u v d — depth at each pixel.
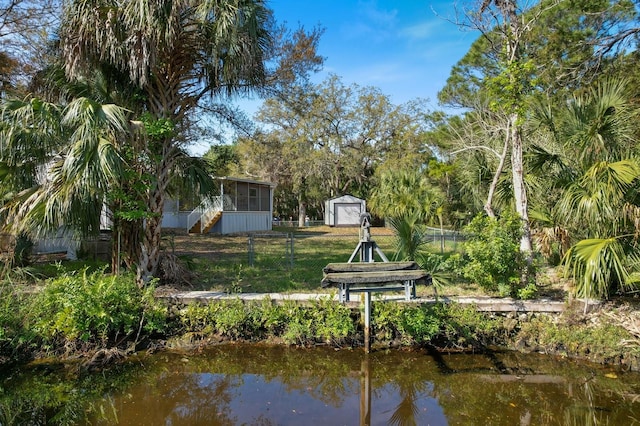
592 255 4.74
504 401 3.97
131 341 5.30
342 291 4.51
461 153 10.00
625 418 3.60
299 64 11.45
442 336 5.34
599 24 9.70
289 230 23.30
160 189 6.75
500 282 5.63
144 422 3.60
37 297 5.12
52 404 3.95
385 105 26.70
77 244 8.56
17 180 5.75
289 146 24.83
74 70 6.00
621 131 5.47
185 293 6.10
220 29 6.00
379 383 4.45
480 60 11.52
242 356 5.14
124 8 5.73
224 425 3.54
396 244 6.58
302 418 3.69
